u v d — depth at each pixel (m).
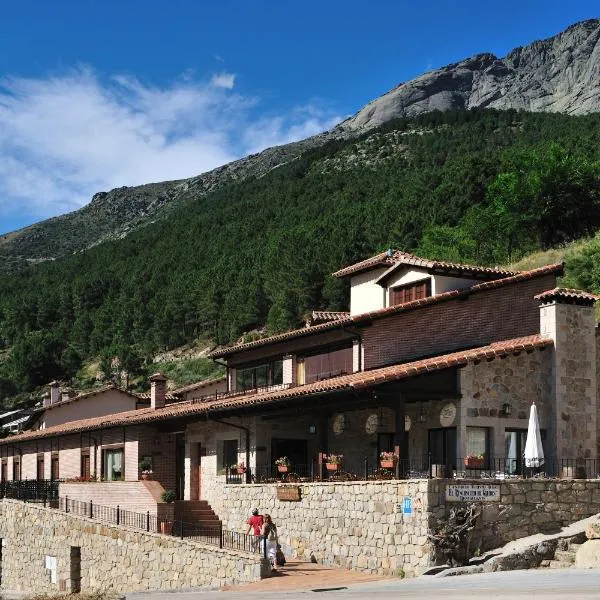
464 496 25.86
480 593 19.17
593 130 139.50
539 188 83.19
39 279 198.12
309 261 106.12
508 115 196.50
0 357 145.12
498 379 30.25
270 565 27.97
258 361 44.19
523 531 26.42
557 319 31.19
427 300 35.84
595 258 60.12
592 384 31.39
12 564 44.34
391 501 26.62
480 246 87.25
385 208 114.44
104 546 36.69
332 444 36.06
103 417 53.81
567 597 17.34
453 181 105.81
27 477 57.16
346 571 27.61
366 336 37.38
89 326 144.62
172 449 44.56
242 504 34.31
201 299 125.38
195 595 25.86
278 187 196.75
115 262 188.00
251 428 37.16
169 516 37.25
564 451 30.44
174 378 110.44
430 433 31.03
